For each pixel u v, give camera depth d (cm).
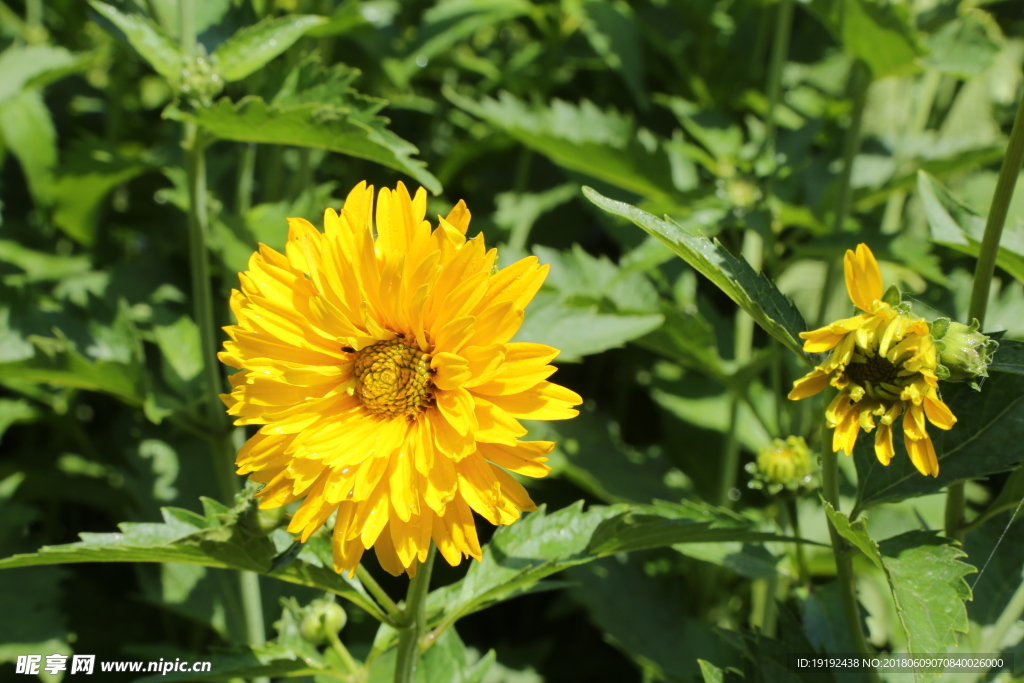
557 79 121
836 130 107
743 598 89
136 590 94
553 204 106
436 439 61
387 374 62
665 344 79
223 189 99
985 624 68
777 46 87
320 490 61
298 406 62
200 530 63
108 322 76
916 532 62
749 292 62
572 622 94
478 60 115
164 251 100
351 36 96
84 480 92
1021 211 103
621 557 82
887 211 101
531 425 87
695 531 64
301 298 62
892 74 78
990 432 63
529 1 113
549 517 67
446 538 61
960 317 85
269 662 65
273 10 87
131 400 74
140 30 70
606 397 112
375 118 70
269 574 64
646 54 113
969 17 82
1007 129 111
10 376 73
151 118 126
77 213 98
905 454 64
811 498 83
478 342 61
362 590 65
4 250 97
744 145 100
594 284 83
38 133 101
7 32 112
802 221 81
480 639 92
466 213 62
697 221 79
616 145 83
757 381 97
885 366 61
